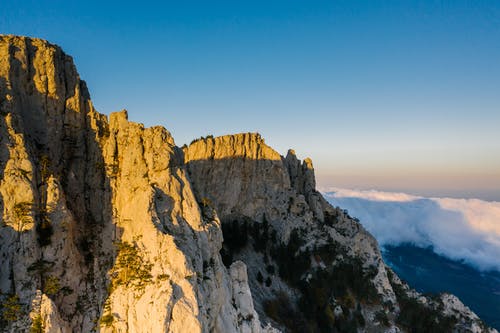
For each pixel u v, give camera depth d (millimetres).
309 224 122062
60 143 52344
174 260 44688
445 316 119062
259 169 123625
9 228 39562
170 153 54438
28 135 48281
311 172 139750
